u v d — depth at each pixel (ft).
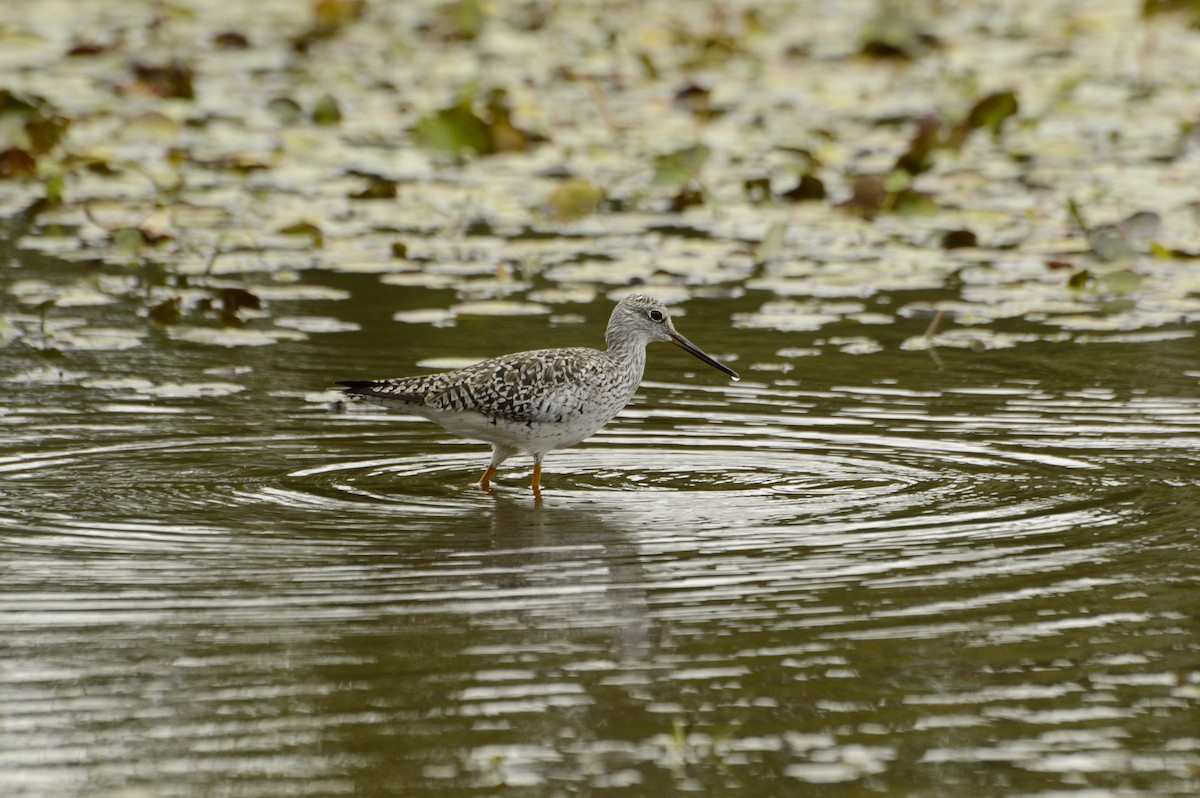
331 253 66.44
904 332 56.24
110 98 95.45
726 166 83.15
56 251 66.54
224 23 123.75
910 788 25.85
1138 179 77.77
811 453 43.42
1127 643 30.96
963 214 72.49
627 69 107.34
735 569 34.88
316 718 28.12
